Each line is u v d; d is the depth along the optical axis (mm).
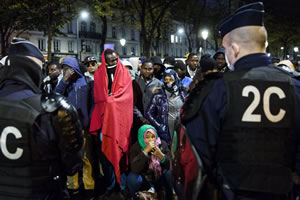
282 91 1353
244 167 1333
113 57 3781
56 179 1502
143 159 3275
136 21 26438
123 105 3689
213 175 1397
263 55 1429
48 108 1400
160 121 3805
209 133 1361
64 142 1461
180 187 1439
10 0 17906
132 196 3336
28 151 1385
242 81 1363
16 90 1460
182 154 1406
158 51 52844
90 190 3889
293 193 1373
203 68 3602
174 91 4281
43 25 23875
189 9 32906
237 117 1343
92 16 24922
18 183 1404
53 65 4875
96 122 3693
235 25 1436
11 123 1382
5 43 26875
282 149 1335
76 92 3701
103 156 3730
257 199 1328
